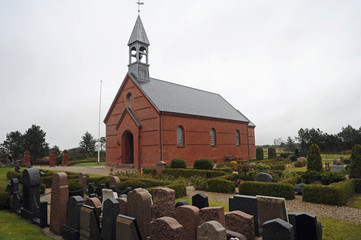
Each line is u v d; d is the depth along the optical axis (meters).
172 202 5.73
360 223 6.89
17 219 8.25
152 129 23.22
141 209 5.59
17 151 45.12
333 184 9.82
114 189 10.18
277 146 78.12
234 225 5.31
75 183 11.23
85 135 58.44
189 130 25.50
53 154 30.30
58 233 6.80
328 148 39.94
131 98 26.12
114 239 5.29
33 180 8.03
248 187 10.88
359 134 42.78
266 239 3.93
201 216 5.14
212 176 15.39
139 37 27.45
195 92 34.34
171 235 4.16
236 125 33.06
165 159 22.59
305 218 4.26
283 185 10.11
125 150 26.31
